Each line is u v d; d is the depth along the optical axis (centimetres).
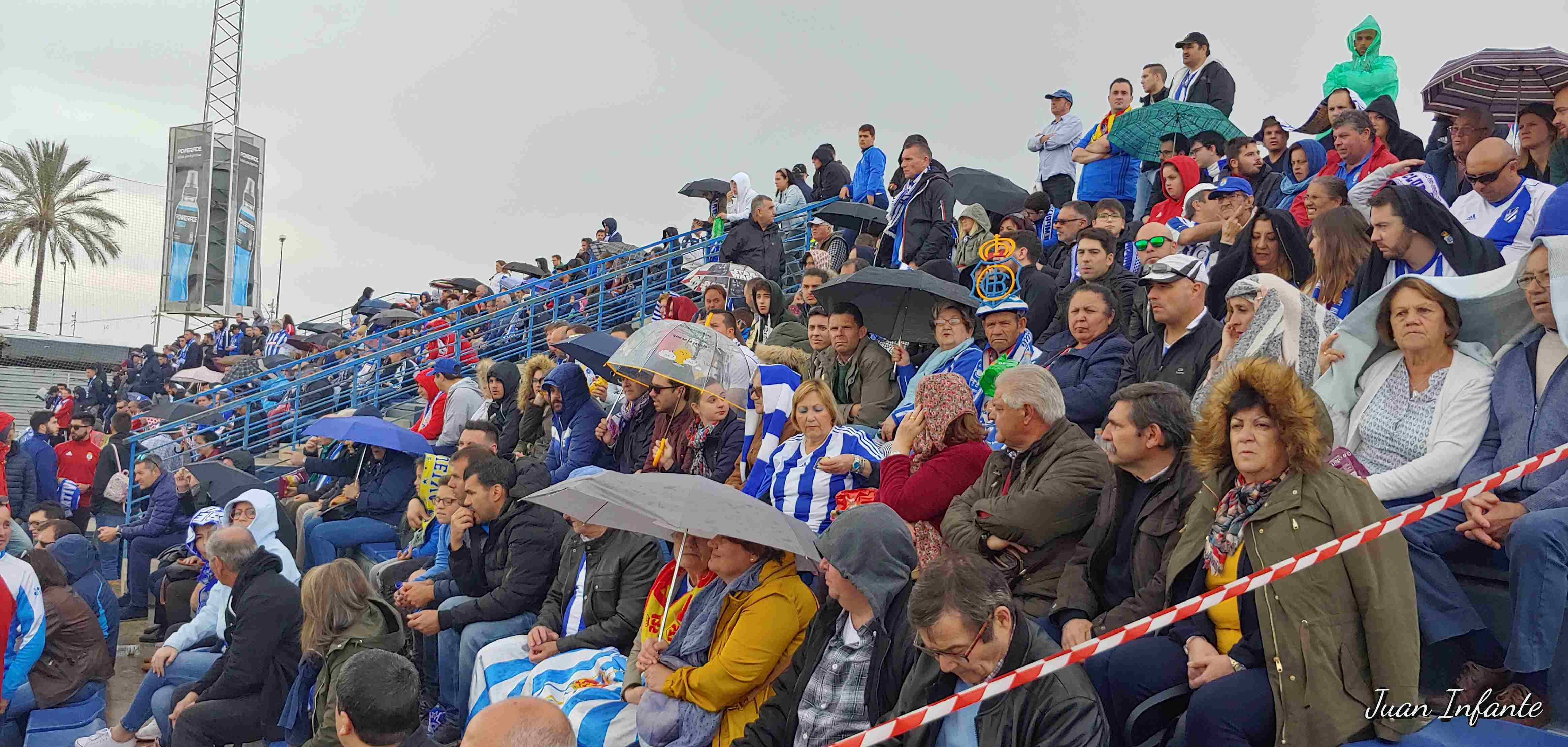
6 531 661
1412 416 417
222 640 684
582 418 819
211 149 2834
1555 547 350
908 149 1063
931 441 492
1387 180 682
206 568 755
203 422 1355
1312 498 338
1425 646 394
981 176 1190
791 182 1534
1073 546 430
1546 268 385
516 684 536
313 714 520
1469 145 667
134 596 1031
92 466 1371
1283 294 477
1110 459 405
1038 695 318
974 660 323
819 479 552
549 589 626
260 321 2488
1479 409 401
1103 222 798
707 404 668
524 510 630
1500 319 408
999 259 757
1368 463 427
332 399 1354
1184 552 368
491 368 941
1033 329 750
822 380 595
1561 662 352
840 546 368
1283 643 328
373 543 936
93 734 649
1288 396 344
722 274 1111
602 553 566
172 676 651
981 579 323
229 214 2845
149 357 2353
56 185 4106
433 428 1048
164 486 1040
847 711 374
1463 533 390
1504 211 550
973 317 689
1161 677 365
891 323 757
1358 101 874
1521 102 732
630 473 703
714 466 670
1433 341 412
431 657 688
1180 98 1052
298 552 979
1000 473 453
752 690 423
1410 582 331
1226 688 337
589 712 484
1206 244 734
